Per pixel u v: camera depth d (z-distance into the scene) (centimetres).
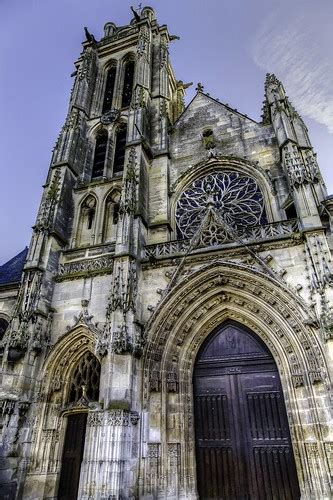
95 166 3322
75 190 3003
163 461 1605
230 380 1858
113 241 2486
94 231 2694
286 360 1712
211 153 2794
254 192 2542
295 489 1526
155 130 3173
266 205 2422
